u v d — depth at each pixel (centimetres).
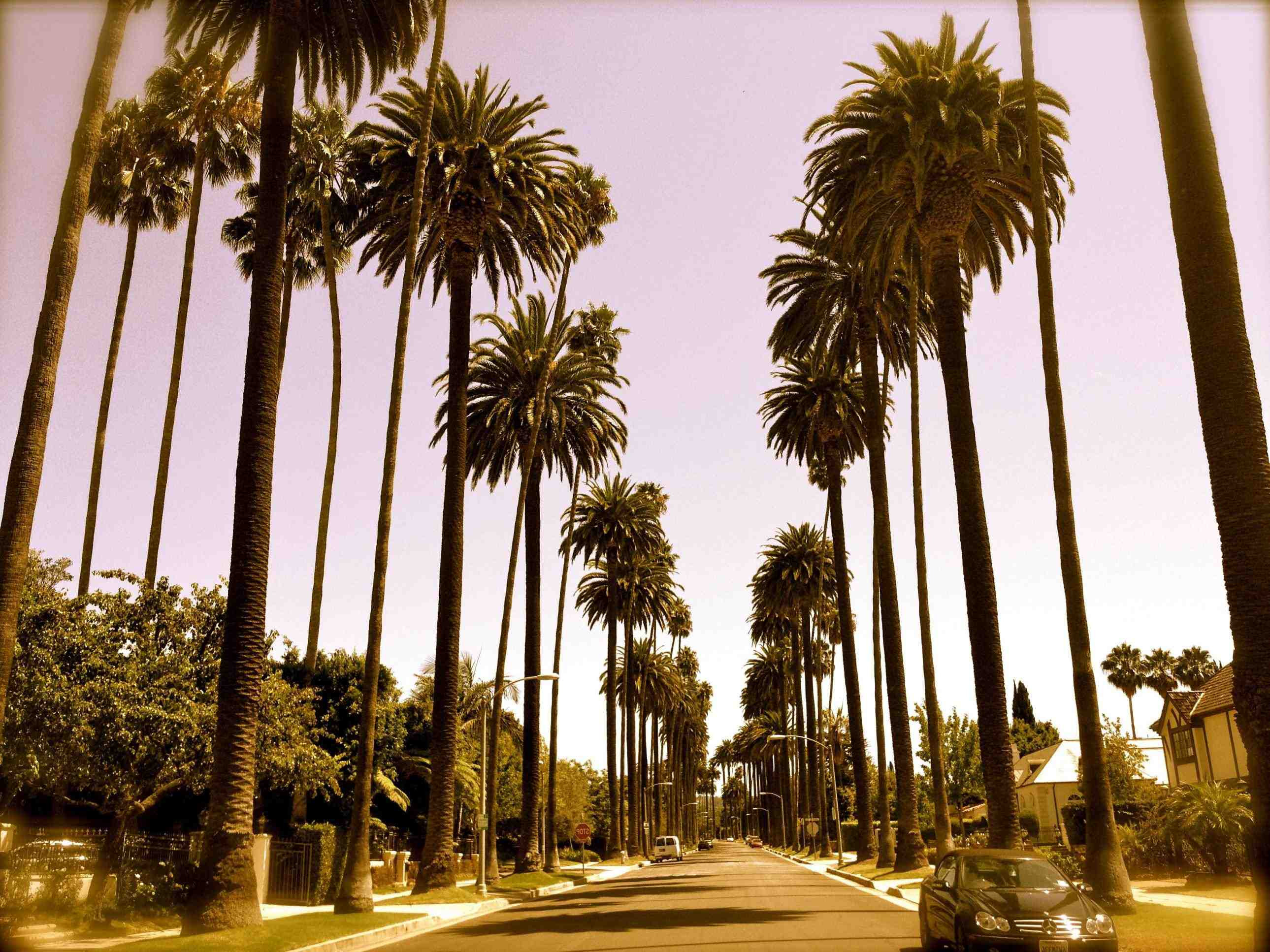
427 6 2625
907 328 3909
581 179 4328
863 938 1678
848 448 4934
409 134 3388
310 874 2908
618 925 2041
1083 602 1973
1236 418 1207
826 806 7062
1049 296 2092
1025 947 1170
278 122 2105
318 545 3838
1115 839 1872
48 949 1566
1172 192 1298
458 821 5119
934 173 2670
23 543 1372
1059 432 2041
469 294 3416
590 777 9000
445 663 3138
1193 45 1321
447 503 3253
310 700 3152
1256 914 1077
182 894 2167
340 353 4059
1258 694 1121
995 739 2372
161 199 3816
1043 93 2673
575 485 5278
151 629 2294
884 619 3753
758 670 11200
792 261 4044
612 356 5128
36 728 1859
